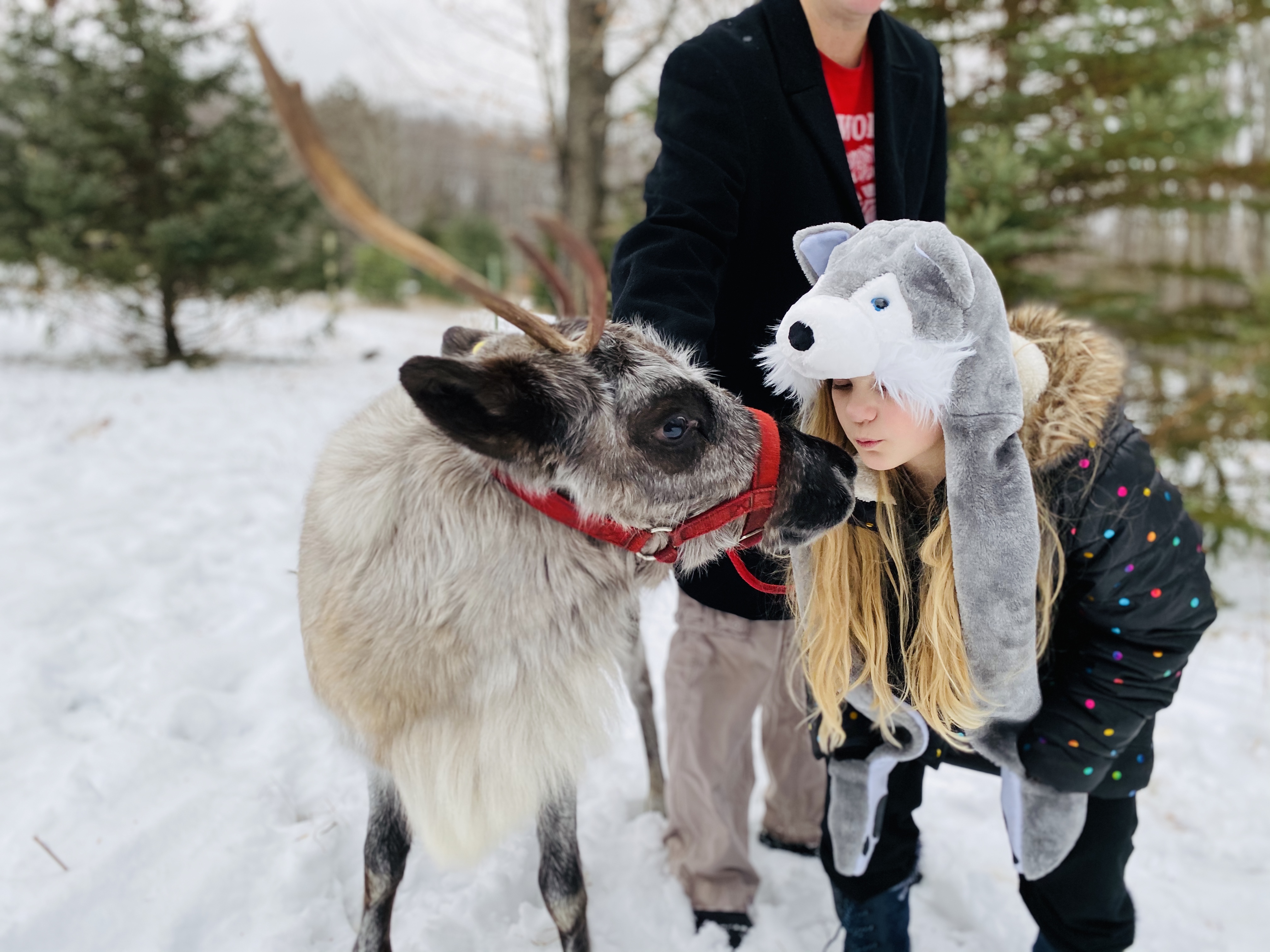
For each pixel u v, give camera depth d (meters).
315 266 13.11
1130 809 1.77
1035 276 5.47
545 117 10.09
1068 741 1.64
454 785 1.75
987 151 5.14
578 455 1.62
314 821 2.60
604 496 1.65
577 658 1.78
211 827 2.48
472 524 1.65
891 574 1.80
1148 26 5.38
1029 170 5.08
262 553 4.66
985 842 2.75
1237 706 3.73
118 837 2.38
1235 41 5.66
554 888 2.02
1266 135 13.40
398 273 23.95
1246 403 5.25
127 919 2.16
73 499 5.29
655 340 1.80
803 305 1.41
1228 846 2.75
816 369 1.40
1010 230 5.32
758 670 2.36
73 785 2.58
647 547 1.73
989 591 1.48
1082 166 5.64
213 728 3.06
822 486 1.70
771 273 2.21
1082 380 1.53
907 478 1.74
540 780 1.84
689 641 2.40
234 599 4.08
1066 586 1.65
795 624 2.19
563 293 1.25
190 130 11.77
